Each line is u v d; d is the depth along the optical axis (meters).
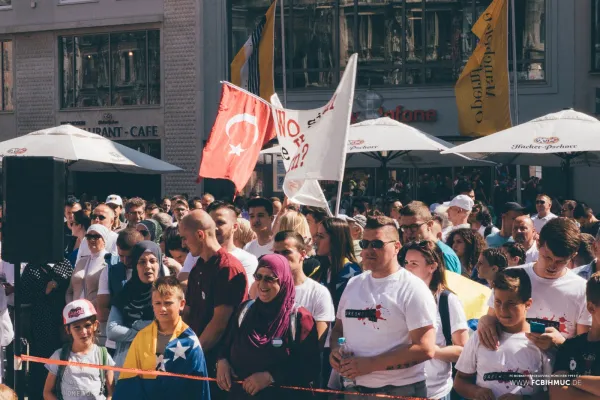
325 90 28.02
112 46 30.16
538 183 25.45
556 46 25.98
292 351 6.13
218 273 6.73
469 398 5.54
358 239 9.53
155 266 7.61
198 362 6.21
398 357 5.54
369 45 27.69
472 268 8.89
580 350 5.05
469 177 25.83
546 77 26.16
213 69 28.97
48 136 15.77
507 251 7.69
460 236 8.91
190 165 29.20
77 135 15.98
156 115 29.62
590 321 5.77
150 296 7.64
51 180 6.76
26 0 30.80
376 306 5.67
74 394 7.27
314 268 7.54
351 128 15.37
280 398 6.09
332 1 27.84
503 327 5.44
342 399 6.33
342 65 27.88
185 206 13.25
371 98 26.17
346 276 7.54
